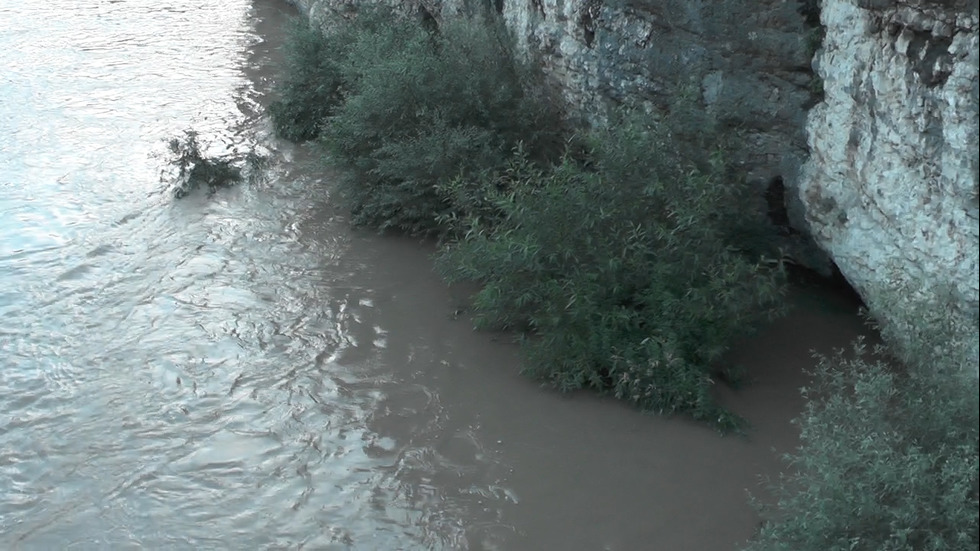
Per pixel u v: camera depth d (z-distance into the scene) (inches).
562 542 232.8
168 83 594.6
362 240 391.2
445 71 389.7
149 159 473.7
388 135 388.5
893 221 245.8
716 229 285.1
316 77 502.3
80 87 582.9
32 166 465.1
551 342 288.5
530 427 275.1
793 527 196.7
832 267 318.0
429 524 240.7
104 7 783.1
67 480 259.3
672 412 275.3
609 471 255.9
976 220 214.4
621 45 327.0
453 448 267.9
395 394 292.5
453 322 330.3
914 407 198.5
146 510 247.8
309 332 327.0
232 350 316.8
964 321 213.2
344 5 574.9
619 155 292.4
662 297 276.5
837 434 202.2
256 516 244.8
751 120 300.5
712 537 231.5
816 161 283.1
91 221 409.4
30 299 349.1
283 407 287.4
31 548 235.6
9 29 709.3
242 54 662.5
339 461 264.2
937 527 181.9
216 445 271.4
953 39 211.9
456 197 356.5
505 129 384.2
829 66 268.4
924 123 224.2
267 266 371.9
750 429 268.5
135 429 279.0
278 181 450.0
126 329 330.0
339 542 235.9
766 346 302.0
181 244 389.4
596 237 288.2
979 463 155.9
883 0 232.8
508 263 291.1
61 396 295.0
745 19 288.0
